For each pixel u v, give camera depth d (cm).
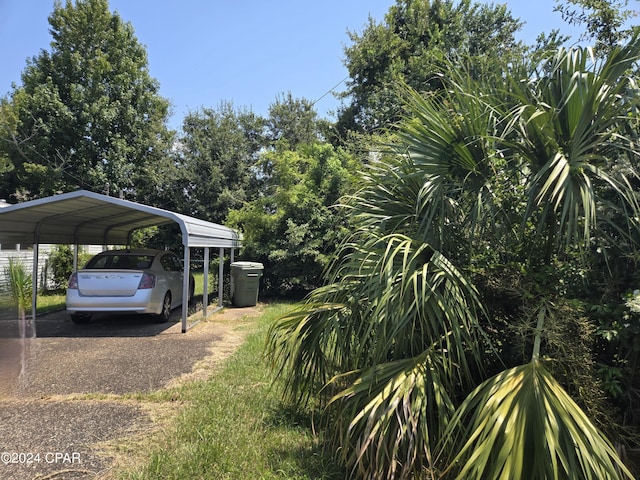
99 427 374
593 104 263
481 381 290
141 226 1158
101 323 863
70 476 294
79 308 773
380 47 1822
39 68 2072
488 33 1867
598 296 306
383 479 250
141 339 721
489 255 330
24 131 2038
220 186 2592
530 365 248
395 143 371
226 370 534
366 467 258
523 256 330
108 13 2167
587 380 259
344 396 284
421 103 315
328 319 327
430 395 262
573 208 261
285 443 341
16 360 531
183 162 2636
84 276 784
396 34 1888
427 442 244
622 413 291
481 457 208
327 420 333
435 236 321
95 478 292
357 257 320
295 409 388
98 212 888
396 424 250
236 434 353
